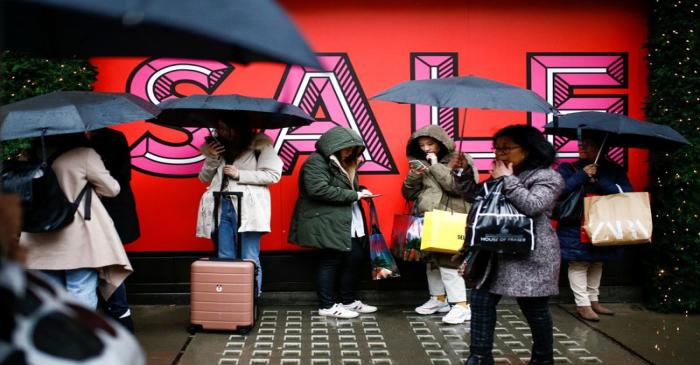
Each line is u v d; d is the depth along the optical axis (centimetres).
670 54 604
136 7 169
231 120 557
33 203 418
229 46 268
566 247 573
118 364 163
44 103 414
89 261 444
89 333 170
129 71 626
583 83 646
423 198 588
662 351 495
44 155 411
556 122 458
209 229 564
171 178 632
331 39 636
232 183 559
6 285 151
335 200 569
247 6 194
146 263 630
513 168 425
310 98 636
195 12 181
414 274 646
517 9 642
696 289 601
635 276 651
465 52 641
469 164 535
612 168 589
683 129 596
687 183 594
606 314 604
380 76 638
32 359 149
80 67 576
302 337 530
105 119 406
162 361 470
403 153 641
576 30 645
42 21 287
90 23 284
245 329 535
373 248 580
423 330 552
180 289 633
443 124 643
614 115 532
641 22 645
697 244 589
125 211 500
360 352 493
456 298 576
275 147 636
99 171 446
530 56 644
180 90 630
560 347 506
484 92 419
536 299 419
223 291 531
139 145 630
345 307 605
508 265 409
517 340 525
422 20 639
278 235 639
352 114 638
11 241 187
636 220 554
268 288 638
